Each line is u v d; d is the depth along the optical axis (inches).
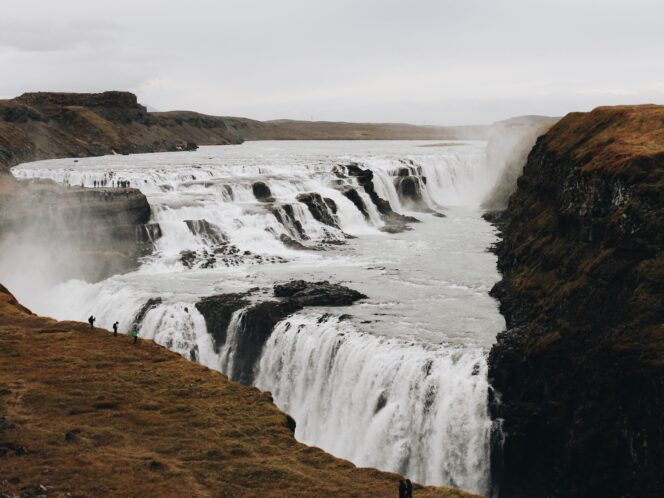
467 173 6437.0
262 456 1509.6
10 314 2469.2
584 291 2219.5
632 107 3312.0
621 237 2236.7
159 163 6663.4
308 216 4424.2
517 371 2135.8
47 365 1969.7
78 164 6717.5
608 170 2476.6
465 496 1390.3
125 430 1589.6
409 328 2554.1
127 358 2082.9
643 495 1812.3
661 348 1857.8
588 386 1990.7
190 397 1824.6
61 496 1264.8
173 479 1358.3
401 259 3688.5
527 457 2069.4
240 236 4008.4
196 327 2847.0
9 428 1546.5
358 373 2396.7
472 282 3201.3
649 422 1823.3
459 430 2144.4
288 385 2598.4
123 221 3826.3
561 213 2783.0
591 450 1923.0
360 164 5748.0
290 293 2984.7
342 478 1435.8
